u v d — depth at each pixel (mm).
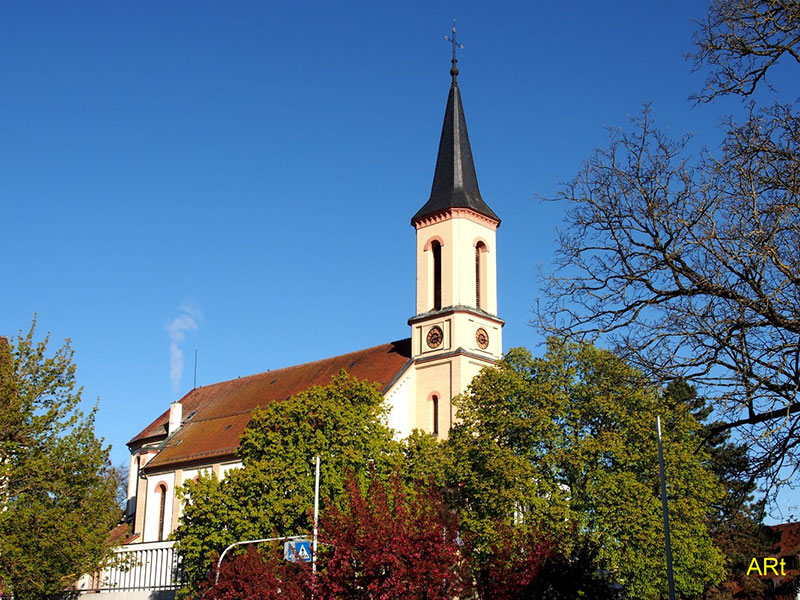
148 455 71875
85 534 38688
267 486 43500
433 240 63719
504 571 30797
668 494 41281
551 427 43375
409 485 44750
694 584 44406
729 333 15320
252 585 35406
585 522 40781
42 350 39531
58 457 38344
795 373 14977
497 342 62938
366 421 45781
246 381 78750
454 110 66688
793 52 15289
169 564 62469
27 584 37312
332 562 28156
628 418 41406
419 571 26547
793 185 15281
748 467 15758
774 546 55875
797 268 15492
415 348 62406
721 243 15773
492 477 42500
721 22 15758
